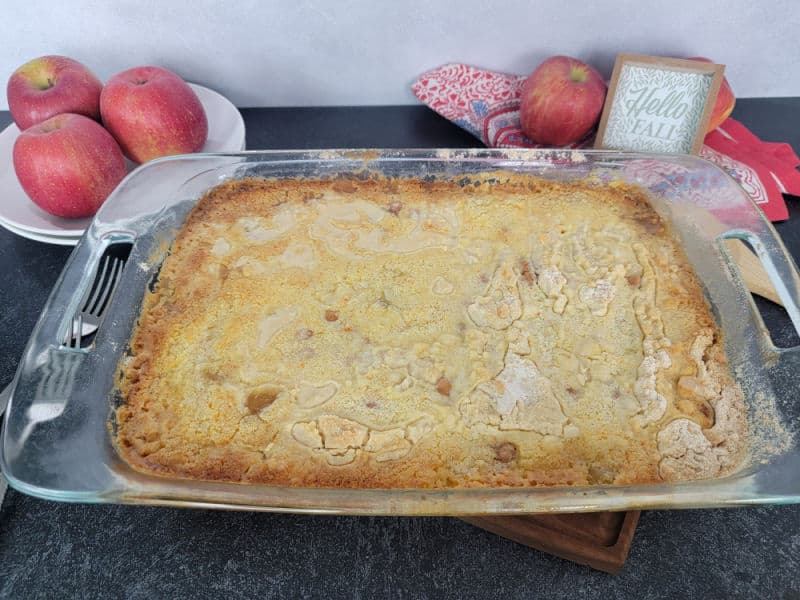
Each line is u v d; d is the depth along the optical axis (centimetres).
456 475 33
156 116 42
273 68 51
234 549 32
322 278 40
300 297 39
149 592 31
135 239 39
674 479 33
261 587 31
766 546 33
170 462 33
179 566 32
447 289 40
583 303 39
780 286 37
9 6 45
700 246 41
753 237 40
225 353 37
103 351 35
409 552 32
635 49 50
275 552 32
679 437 34
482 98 51
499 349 37
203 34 48
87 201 41
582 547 31
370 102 55
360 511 29
